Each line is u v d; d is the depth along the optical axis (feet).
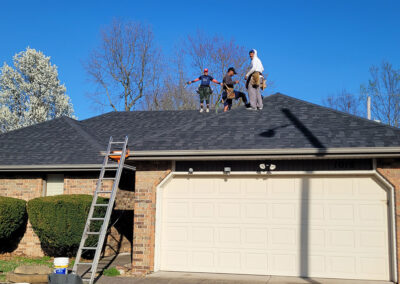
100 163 44.70
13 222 42.60
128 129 57.82
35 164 46.03
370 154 31.35
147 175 36.50
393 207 31.78
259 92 43.16
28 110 131.75
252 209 35.19
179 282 31.35
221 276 33.55
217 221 35.65
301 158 33.27
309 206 34.12
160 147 36.04
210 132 38.11
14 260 42.37
